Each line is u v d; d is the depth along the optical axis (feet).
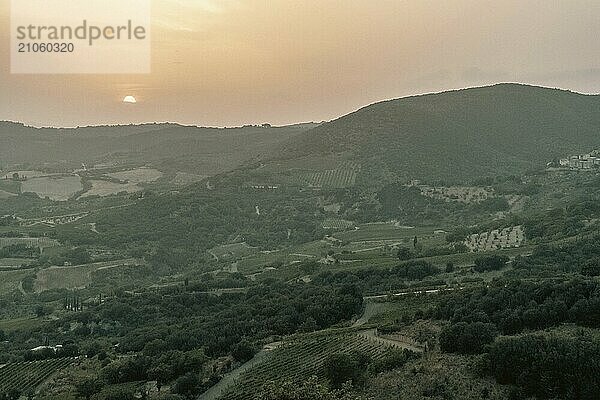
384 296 485.56
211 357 394.32
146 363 375.04
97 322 557.74
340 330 397.60
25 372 415.85
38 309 627.05
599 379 225.35
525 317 309.42
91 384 356.38
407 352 311.88
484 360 263.08
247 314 472.85
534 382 239.30
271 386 226.58
